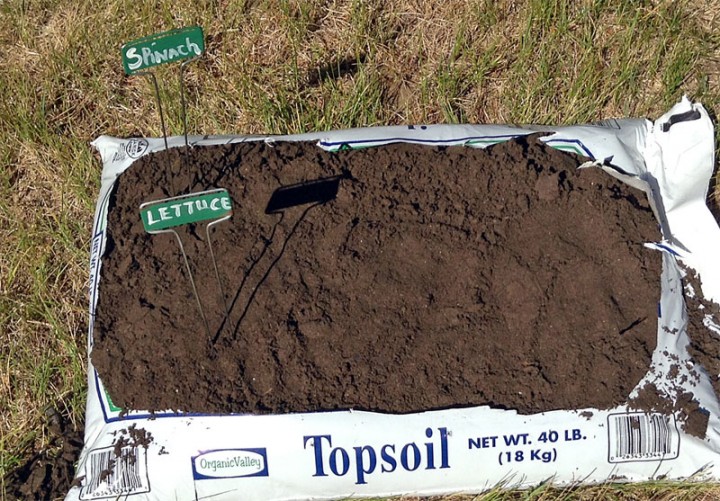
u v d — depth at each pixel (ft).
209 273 7.01
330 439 6.37
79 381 7.55
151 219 6.07
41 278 8.13
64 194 8.77
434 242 7.13
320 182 7.50
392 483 6.55
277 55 9.68
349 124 9.09
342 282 6.95
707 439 6.48
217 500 6.50
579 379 6.53
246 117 9.14
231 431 6.37
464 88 9.42
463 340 6.70
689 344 6.83
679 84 9.29
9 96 9.44
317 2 9.97
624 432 6.43
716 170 8.56
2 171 8.93
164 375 6.57
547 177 7.38
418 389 6.52
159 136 9.15
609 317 6.77
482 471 6.50
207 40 9.76
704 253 7.44
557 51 9.49
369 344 6.68
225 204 6.15
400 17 9.89
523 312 6.80
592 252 7.07
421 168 7.60
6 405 7.56
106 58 9.73
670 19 9.62
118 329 6.82
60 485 7.06
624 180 7.48
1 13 10.21
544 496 6.66
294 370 6.57
